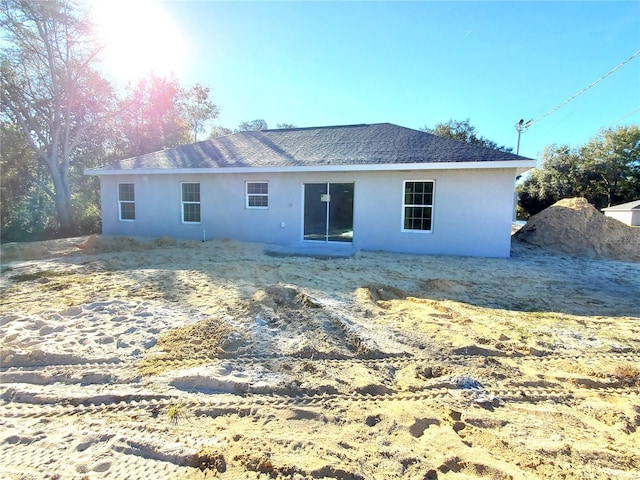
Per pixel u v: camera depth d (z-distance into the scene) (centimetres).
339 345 386
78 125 1902
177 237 1320
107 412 264
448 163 968
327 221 1164
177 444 224
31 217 1820
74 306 490
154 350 365
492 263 919
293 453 217
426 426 251
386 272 781
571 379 323
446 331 430
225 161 1234
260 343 386
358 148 1172
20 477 193
